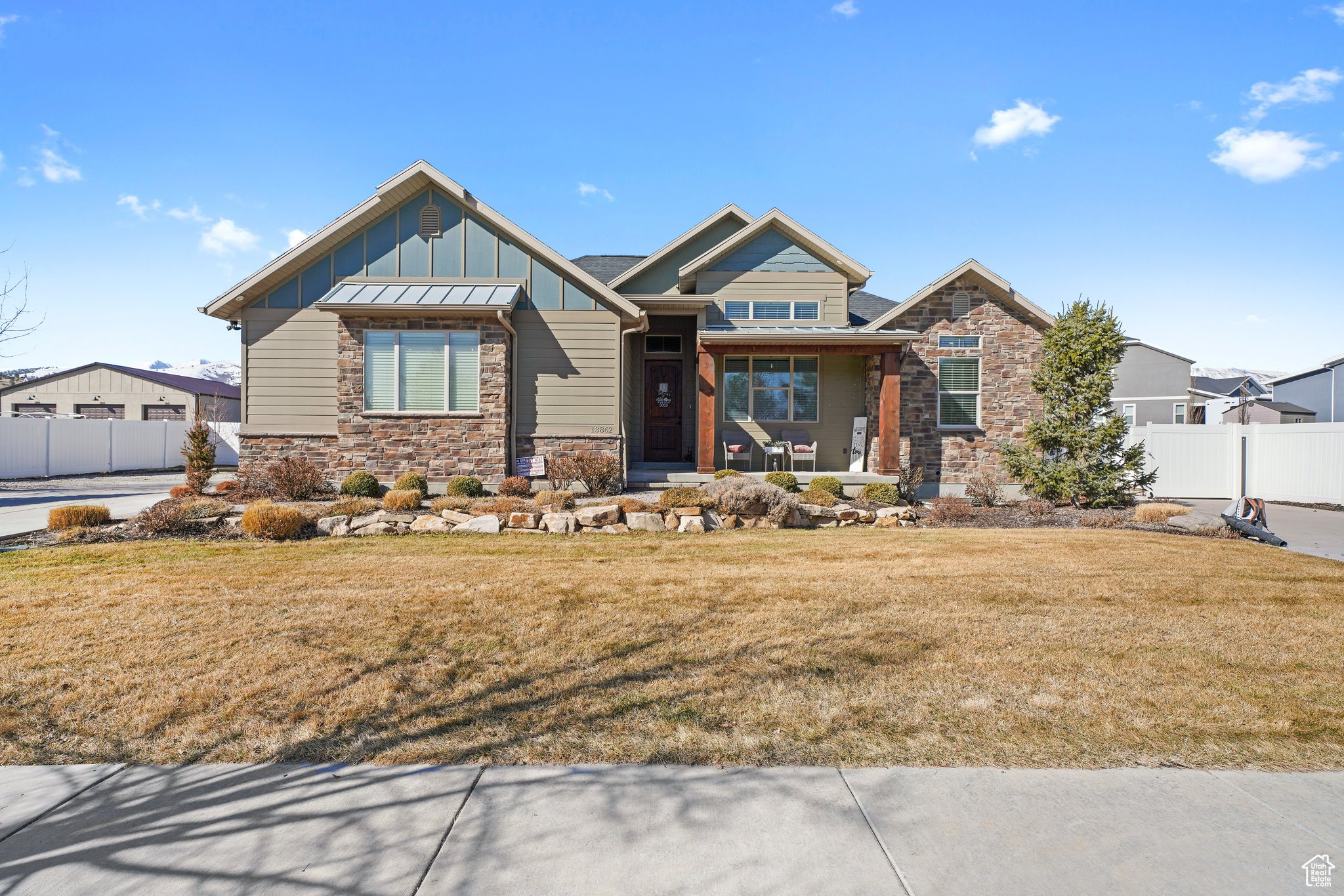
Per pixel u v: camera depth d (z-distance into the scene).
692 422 17.33
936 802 2.95
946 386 15.68
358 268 14.02
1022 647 4.82
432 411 13.19
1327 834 2.74
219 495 13.03
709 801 2.95
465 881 2.44
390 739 3.48
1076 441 13.57
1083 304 13.89
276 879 2.46
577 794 3.00
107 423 23.84
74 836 2.71
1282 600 6.20
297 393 13.91
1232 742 3.48
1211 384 46.50
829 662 4.53
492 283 14.01
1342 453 14.55
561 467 13.16
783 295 16.47
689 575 7.07
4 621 5.29
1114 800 2.97
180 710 3.79
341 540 9.25
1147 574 7.23
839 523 10.94
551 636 5.05
